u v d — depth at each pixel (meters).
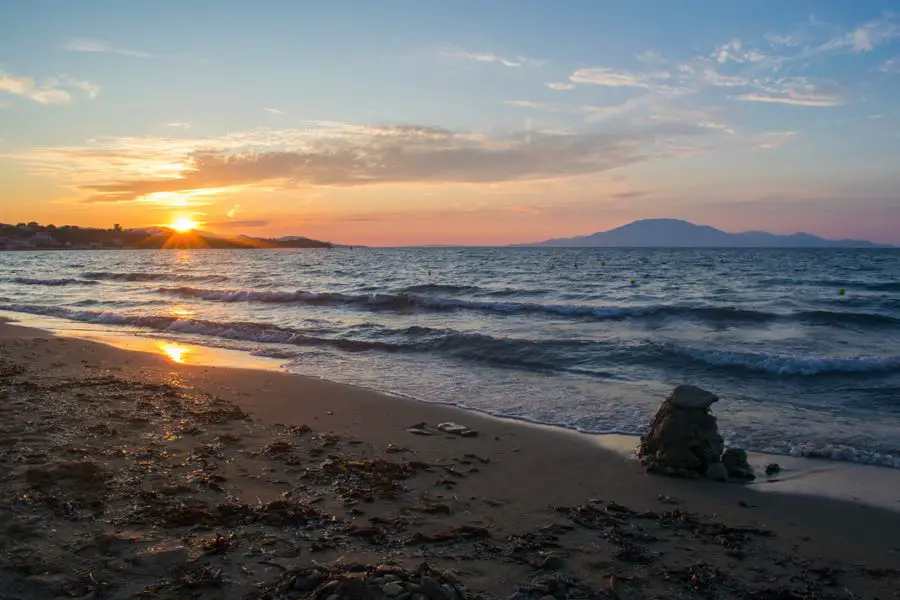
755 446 8.26
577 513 5.73
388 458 7.38
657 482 6.80
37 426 7.69
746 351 14.95
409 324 20.47
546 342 15.76
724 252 147.00
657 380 12.42
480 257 104.25
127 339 17.83
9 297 31.89
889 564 4.88
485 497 6.15
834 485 6.76
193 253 158.62
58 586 3.87
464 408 10.09
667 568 4.68
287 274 53.06
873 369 12.72
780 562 4.88
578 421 9.33
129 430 7.82
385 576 4.01
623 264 72.94
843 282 40.75
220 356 15.06
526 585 4.21
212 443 7.48
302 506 5.53
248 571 4.27
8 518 4.74
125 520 4.96
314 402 10.26
